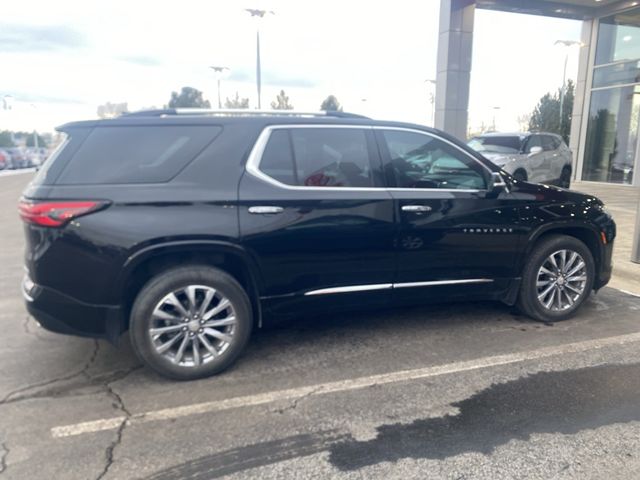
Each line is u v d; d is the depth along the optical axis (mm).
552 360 3852
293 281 3748
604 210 4844
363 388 3443
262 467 2625
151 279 3467
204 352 3625
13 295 5590
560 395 3336
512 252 4348
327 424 3016
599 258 4738
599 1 16047
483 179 4297
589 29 17734
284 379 3586
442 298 4258
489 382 3516
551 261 4504
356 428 2975
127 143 3471
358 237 3828
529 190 4406
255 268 3625
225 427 2984
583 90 18344
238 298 3615
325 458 2697
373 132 3980
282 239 3633
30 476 2547
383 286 3996
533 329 4477
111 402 3275
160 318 3455
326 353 4012
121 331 3480
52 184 3328
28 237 3357
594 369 3705
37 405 3230
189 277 3477
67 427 2980
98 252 3293
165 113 3637
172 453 2738
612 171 17406
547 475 2547
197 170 3514
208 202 3455
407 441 2844
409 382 3523
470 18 14914
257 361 3879
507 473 2564
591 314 4863
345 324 4605
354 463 2652
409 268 4035
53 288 3330
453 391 3396
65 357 3955
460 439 2859
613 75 17109
